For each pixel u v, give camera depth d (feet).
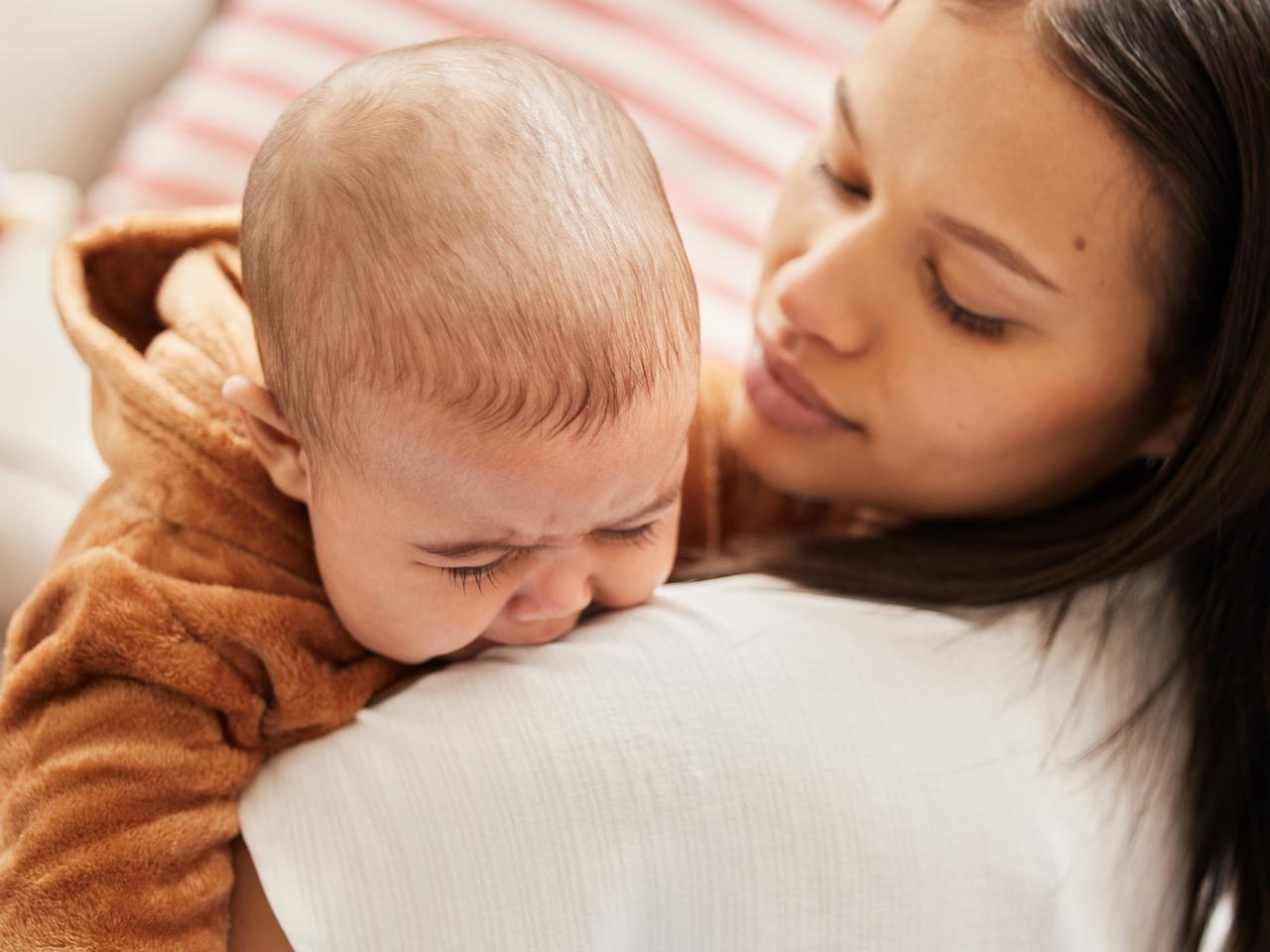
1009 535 2.45
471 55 1.95
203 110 4.54
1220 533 2.27
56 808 1.81
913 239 2.17
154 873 1.81
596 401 1.77
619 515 1.94
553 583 1.99
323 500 1.92
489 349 1.73
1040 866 2.09
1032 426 2.28
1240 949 2.65
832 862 1.99
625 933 1.96
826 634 2.16
